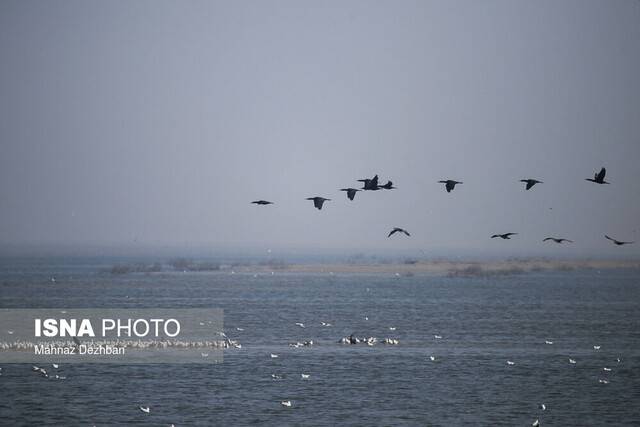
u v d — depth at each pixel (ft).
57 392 201.26
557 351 263.49
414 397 198.70
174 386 207.51
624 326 330.95
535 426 175.22
